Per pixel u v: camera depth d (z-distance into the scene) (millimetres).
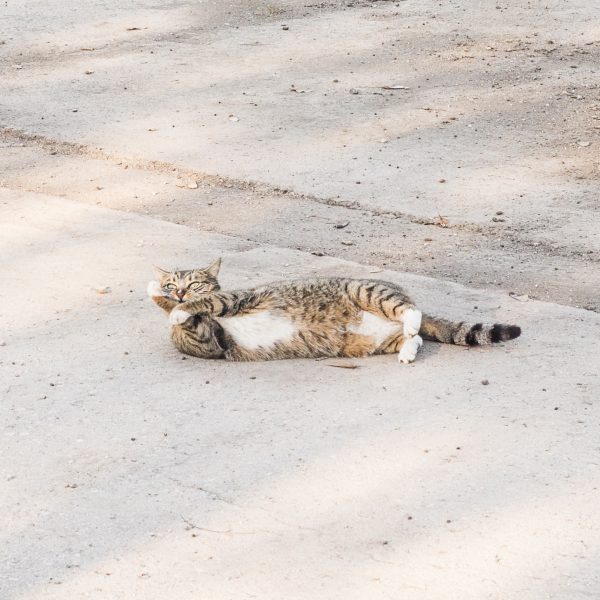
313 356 19344
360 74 38625
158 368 19016
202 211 28000
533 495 14648
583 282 23000
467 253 24828
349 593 12805
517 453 15695
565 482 14930
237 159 31203
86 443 16453
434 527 14031
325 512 14445
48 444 16469
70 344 20109
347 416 16969
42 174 30938
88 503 14867
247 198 28750
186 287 20125
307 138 32750
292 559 13492
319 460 15703
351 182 29359
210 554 13656
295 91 36938
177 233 26250
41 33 44969
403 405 17250
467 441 16062
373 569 13234
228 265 23859
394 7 47531
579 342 19484
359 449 15953
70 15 47531
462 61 39750
